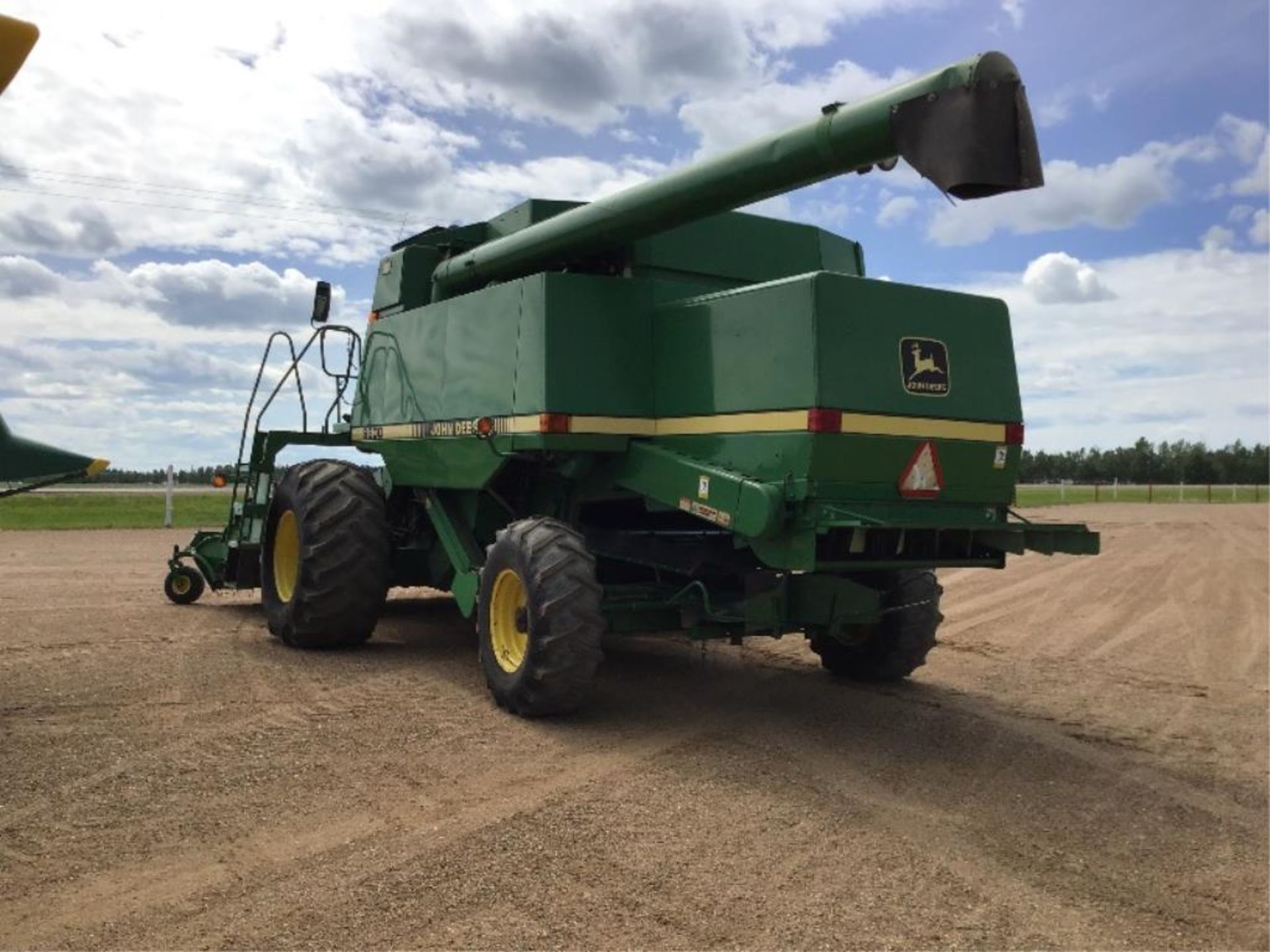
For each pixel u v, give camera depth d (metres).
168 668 6.61
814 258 7.03
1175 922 3.53
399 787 4.46
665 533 6.34
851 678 7.16
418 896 3.40
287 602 7.53
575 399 5.81
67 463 4.45
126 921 3.17
